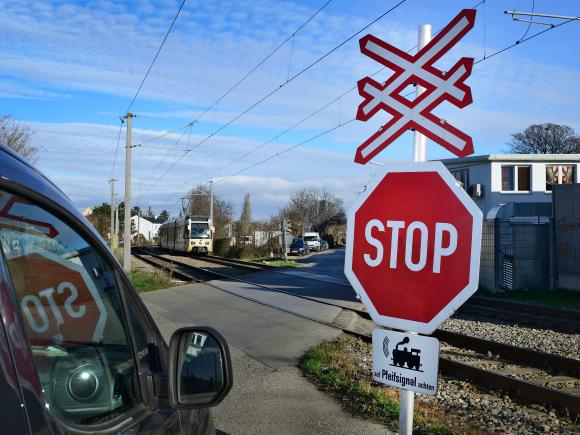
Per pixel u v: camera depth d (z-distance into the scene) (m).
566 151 64.75
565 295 17.09
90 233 2.08
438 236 2.85
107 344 2.03
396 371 2.95
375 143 3.31
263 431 5.64
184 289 19.94
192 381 2.05
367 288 3.06
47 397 1.65
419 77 3.15
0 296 1.50
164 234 61.66
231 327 11.91
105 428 1.80
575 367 8.07
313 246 60.53
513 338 10.95
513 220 19.56
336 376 7.56
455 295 2.79
